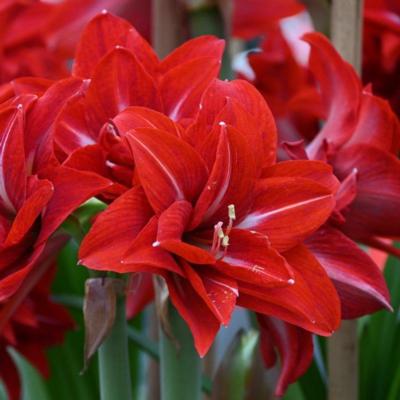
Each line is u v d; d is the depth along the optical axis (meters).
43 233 1.04
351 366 1.24
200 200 1.04
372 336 1.32
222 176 1.05
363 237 1.18
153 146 1.03
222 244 1.05
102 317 1.05
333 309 1.05
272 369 1.22
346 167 1.17
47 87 1.13
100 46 1.14
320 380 1.29
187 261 1.04
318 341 1.32
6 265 1.05
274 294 1.04
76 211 1.06
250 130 1.06
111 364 1.12
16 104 1.06
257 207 1.07
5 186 1.05
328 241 1.12
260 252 1.05
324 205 1.05
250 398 1.22
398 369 1.29
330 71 1.19
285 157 1.22
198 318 1.04
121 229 1.03
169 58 1.14
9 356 1.28
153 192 1.03
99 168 1.07
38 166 1.06
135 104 1.10
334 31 1.23
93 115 1.10
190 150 1.04
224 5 1.30
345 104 1.18
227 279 1.04
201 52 1.14
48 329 1.27
